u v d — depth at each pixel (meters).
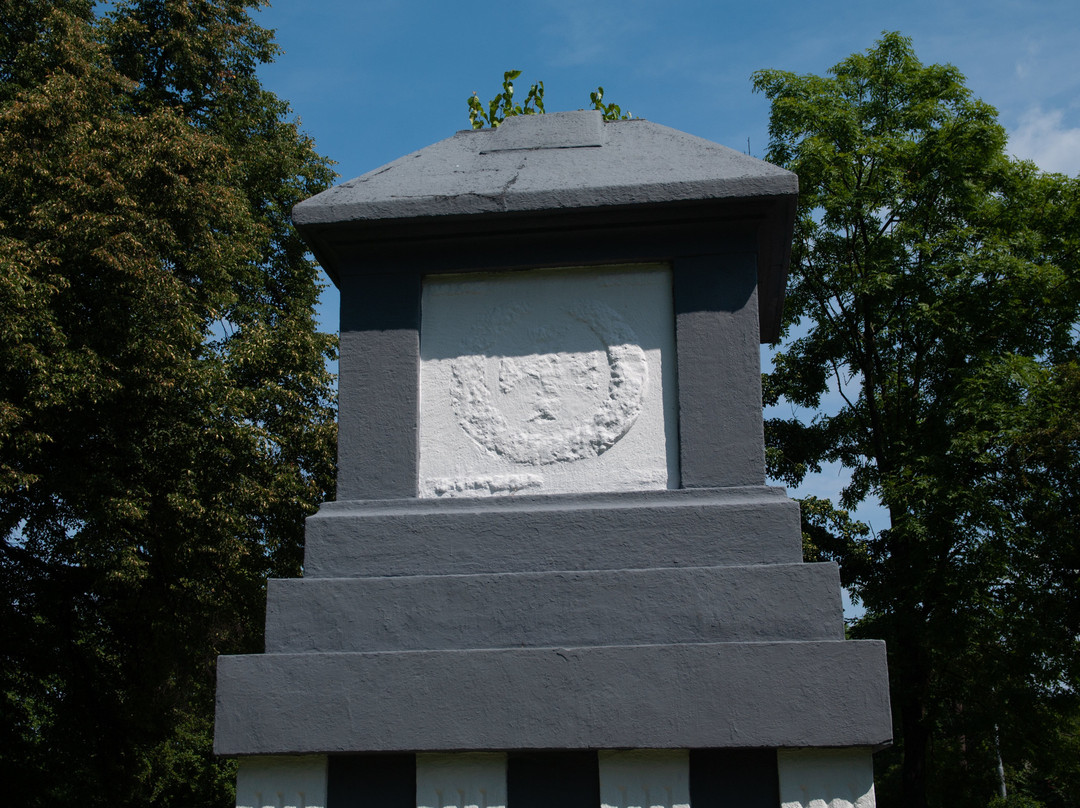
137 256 13.63
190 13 19.69
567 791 4.38
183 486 14.31
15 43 17.48
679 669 4.34
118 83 16.20
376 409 5.11
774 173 5.02
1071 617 17.17
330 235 5.25
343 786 4.46
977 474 18.23
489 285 5.31
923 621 17.72
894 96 21.97
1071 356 19.48
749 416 4.93
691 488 4.86
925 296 20.45
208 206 15.12
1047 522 17.14
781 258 5.65
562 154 5.52
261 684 4.47
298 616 4.66
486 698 4.38
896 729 21.72
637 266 5.25
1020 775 24.53
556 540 4.73
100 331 13.77
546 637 4.54
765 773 4.32
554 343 5.20
